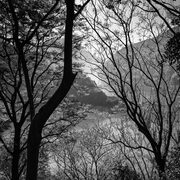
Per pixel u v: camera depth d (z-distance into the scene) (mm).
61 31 14008
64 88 5695
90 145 12039
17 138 12141
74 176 11516
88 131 12578
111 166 11156
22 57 7367
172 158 6598
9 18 9820
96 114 15625
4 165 14312
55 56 14719
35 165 5473
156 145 9539
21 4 9336
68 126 14383
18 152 12102
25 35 11859
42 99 14336
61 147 13398
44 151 14344
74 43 13352
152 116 12242
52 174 13625
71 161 12070
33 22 10555
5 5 9242
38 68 15234
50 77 15570
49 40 13914
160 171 7324
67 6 5816
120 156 11766
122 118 12797
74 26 12711
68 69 5746
